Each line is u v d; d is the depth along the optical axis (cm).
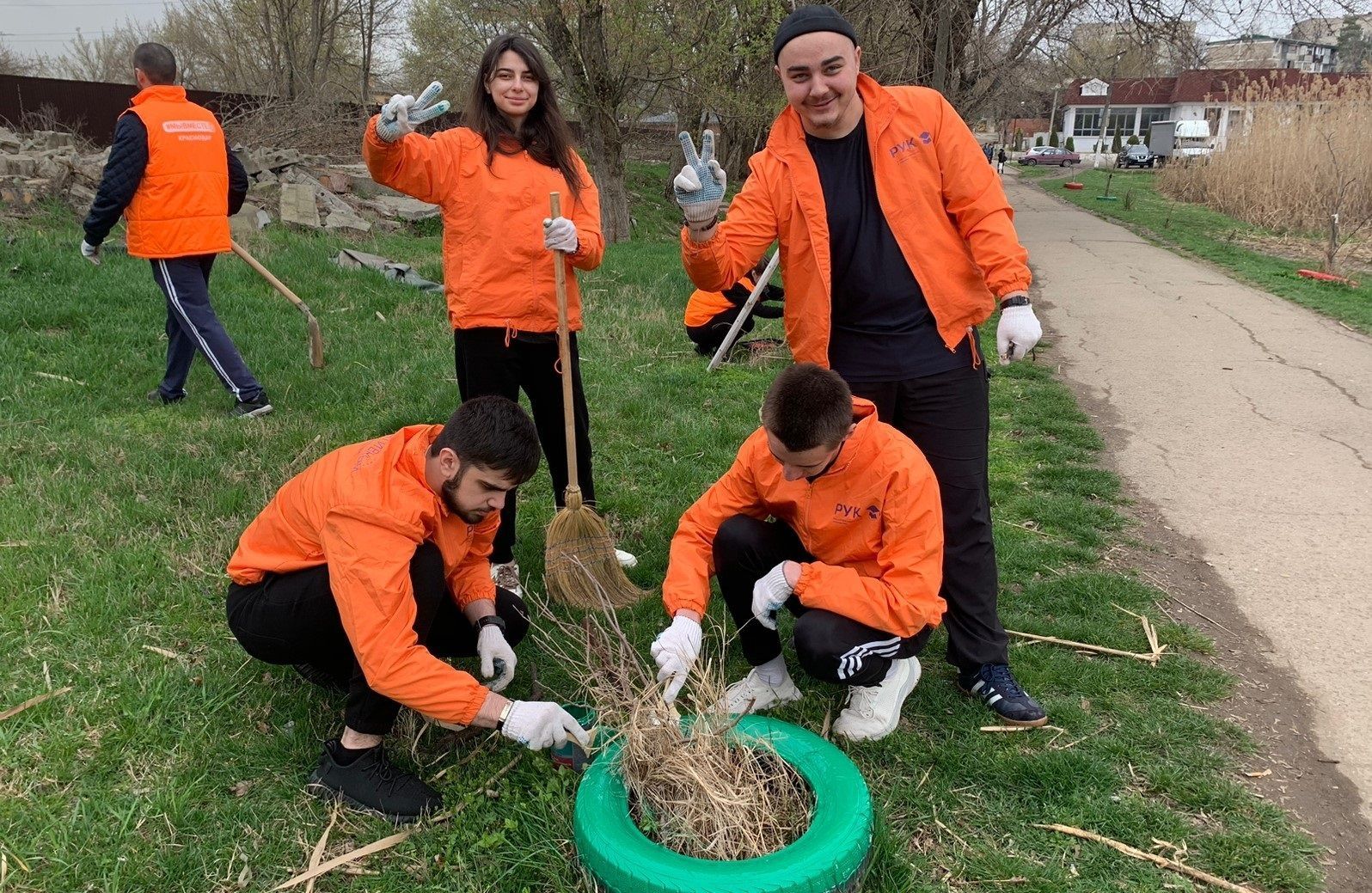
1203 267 1340
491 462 237
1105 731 298
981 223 276
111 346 606
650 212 1958
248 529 270
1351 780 281
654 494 467
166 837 242
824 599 260
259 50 2597
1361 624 370
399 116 323
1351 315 974
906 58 1339
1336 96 1730
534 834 244
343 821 251
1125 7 1335
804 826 236
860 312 288
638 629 338
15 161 995
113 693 292
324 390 566
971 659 302
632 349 742
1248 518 472
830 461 262
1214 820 262
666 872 206
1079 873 241
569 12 1323
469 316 355
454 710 238
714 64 1371
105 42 3494
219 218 522
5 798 251
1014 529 449
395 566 236
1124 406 671
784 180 285
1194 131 4469
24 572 347
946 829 254
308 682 300
